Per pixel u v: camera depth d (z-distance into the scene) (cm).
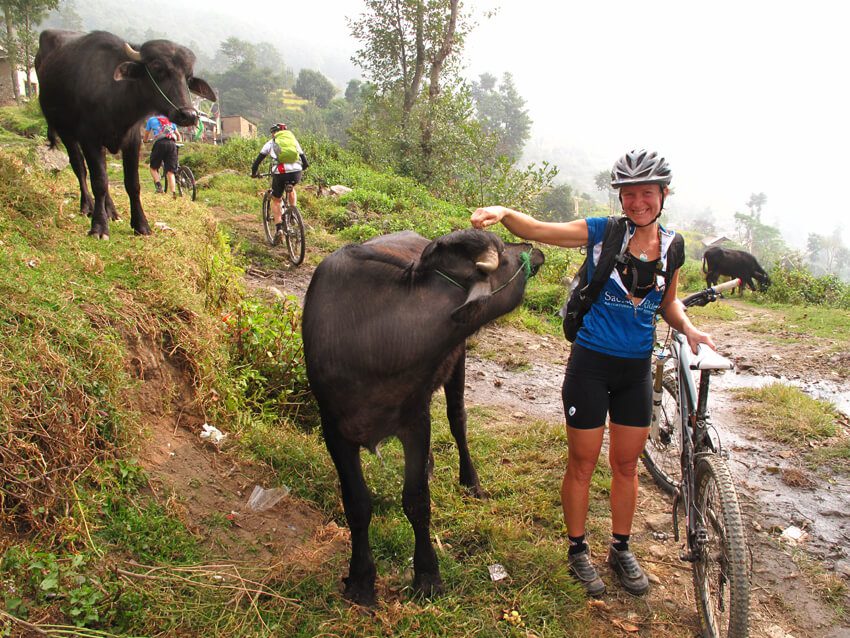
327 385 272
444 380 323
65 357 309
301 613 278
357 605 287
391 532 344
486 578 322
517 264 279
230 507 337
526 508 387
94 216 508
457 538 353
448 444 460
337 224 1198
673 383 397
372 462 411
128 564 272
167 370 384
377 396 269
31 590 240
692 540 307
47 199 497
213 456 369
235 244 905
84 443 296
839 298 1538
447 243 258
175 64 525
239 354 465
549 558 335
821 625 318
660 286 296
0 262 361
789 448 524
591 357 308
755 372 771
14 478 260
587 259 304
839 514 423
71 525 266
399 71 2570
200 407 390
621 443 321
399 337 259
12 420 270
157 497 314
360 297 267
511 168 1683
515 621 294
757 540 388
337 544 331
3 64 3459
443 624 284
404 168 2239
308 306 287
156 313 397
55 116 553
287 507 354
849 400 673
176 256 495
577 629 296
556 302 971
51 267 391
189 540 299
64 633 230
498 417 536
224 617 263
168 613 255
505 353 725
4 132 1648
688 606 324
